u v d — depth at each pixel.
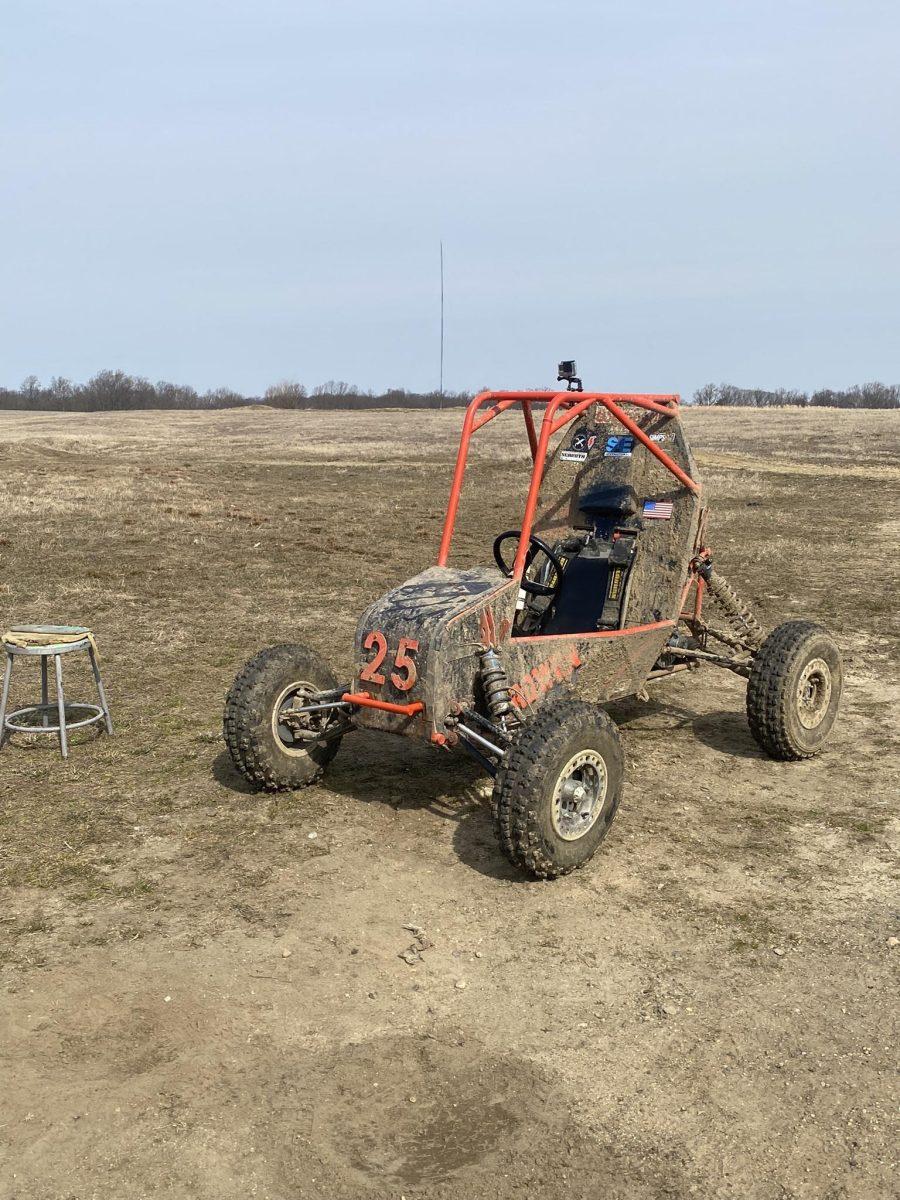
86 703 7.88
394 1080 3.69
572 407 6.18
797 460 32.75
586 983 4.29
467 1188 3.21
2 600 11.47
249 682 5.92
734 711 8.08
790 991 4.22
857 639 10.25
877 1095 3.59
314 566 14.18
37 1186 3.19
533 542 7.01
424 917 4.81
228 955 4.47
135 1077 3.70
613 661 6.35
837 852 5.52
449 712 5.39
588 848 5.18
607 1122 3.48
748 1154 3.33
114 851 5.44
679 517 6.93
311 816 5.91
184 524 17.73
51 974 4.30
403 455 36.06
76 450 36.69
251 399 127.12
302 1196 3.17
